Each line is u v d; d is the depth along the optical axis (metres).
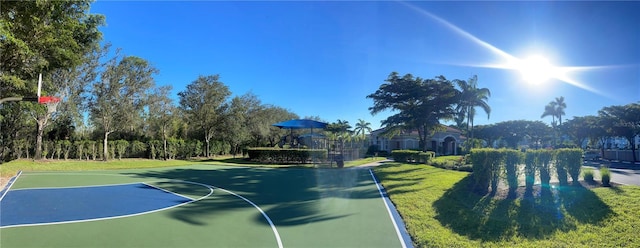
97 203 10.25
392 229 7.11
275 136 49.03
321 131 44.88
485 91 31.70
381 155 44.41
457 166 19.31
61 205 9.87
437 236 6.32
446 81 32.31
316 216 8.37
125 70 29.28
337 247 6.00
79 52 19.95
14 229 7.11
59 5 15.77
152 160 30.52
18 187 13.70
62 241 6.29
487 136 60.34
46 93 18.17
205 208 9.49
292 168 24.23
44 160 26.31
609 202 7.54
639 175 15.79
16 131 27.69
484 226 6.73
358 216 8.30
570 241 5.79
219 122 39.53
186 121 39.69
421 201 9.45
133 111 30.20
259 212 8.91
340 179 16.70
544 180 9.56
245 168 24.20
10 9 13.84
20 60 15.27
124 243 6.21
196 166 25.95
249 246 6.07
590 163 29.67
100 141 30.28
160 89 31.94
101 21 20.39
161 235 6.75
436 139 49.66
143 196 11.64
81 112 28.20
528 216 7.19
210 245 6.12
